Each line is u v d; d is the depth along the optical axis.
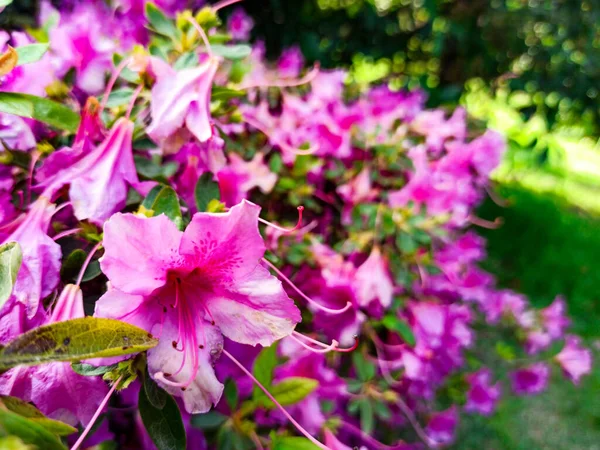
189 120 0.19
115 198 0.18
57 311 0.16
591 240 1.12
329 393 0.28
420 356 0.35
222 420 0.22
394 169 0.38
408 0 0.76
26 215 0.18
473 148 0.39
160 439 0.16
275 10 0.71
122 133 0.19
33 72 0.21
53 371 0.15
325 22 0.75
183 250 0.15
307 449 0.18
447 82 0.81
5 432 0.11
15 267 0.14
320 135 0.35
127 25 0.29
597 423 0.66
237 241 0.15
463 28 0.76
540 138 0.74
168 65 0.21
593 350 0.80
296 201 0.34
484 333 0.65
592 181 1.64
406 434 0.49
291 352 0.25
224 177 0.25
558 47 0.83
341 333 0.31
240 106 0.33
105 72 0.24
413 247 0.34
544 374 0.45
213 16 0.25
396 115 0.39
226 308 0.16
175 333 0.15
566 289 0.95
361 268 0.32
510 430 0.64
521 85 0.83
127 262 0.14
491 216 1.08
